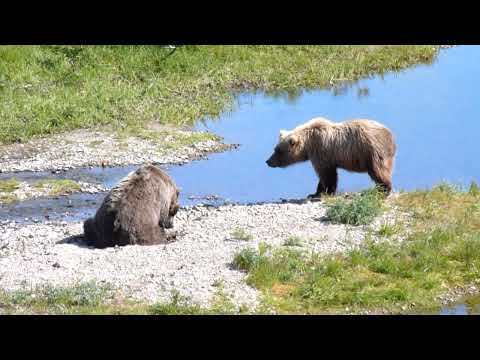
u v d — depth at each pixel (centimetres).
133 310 1430
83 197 2272
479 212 1902
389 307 1509
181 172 2436
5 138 2684
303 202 2053
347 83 3397
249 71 3438
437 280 1603
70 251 1716
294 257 1652
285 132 2139
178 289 1519
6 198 2252
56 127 2778
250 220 1905
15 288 1527
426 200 1972
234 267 1616
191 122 2892
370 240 1733
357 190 2147
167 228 1844
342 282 1570
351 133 2022
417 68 3581
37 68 3253
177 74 3334
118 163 2519
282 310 1463
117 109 2930
